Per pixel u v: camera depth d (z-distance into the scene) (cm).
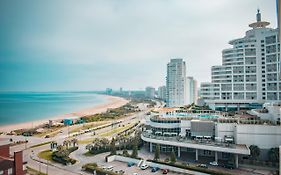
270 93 16088
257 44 16850
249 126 9738
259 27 17325
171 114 13000
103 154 11769
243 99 17162
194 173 8525
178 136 11388
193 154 10825
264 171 8588
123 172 8806
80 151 12419
